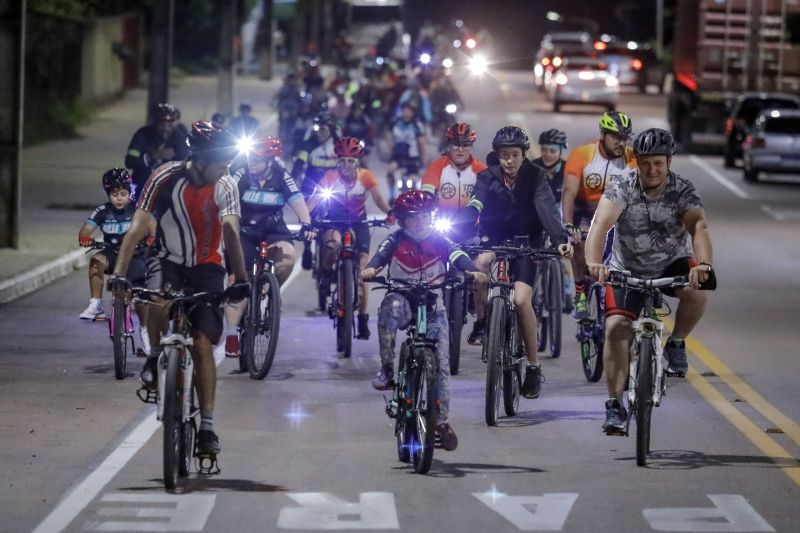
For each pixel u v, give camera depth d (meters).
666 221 20.94
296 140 60.97
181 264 19.50
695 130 89.88
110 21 104.75
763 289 41.12
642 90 137.88
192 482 19.42
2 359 28.59
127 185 27.70
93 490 18.92
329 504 18.38
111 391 25.61
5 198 42.97
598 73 108.44
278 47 175.00
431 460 19.86
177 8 133.62
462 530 17.28
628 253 21.27
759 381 27.59
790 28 87.94
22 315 34.06
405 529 17.30
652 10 181.12
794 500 18.89
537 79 131.50
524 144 24.33
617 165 28.05
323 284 33.75
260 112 100.00
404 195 21.17
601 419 23.89
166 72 62.03
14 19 42.41
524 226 24.61
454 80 141.38
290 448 21.55
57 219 50.88
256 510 18.05
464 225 25.34
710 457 21.30
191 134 19.05
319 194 30.80
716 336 33.06
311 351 30.12
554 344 29.88
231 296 19.02
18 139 42.91
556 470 20.36
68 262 41.56
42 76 83.06
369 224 30.31
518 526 17.50
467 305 28.27
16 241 43.12
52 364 28.16
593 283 27.03
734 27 88.06
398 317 21.19
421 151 57.56
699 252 20.20
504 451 21.52
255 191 28.27
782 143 75.00
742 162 86.19
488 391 23.09
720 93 88.69
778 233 55.66
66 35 89.56
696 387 26.88
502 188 24.56
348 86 90.12
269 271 27.53
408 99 58.12
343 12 190.00
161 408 19.12
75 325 32.81
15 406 24.27
